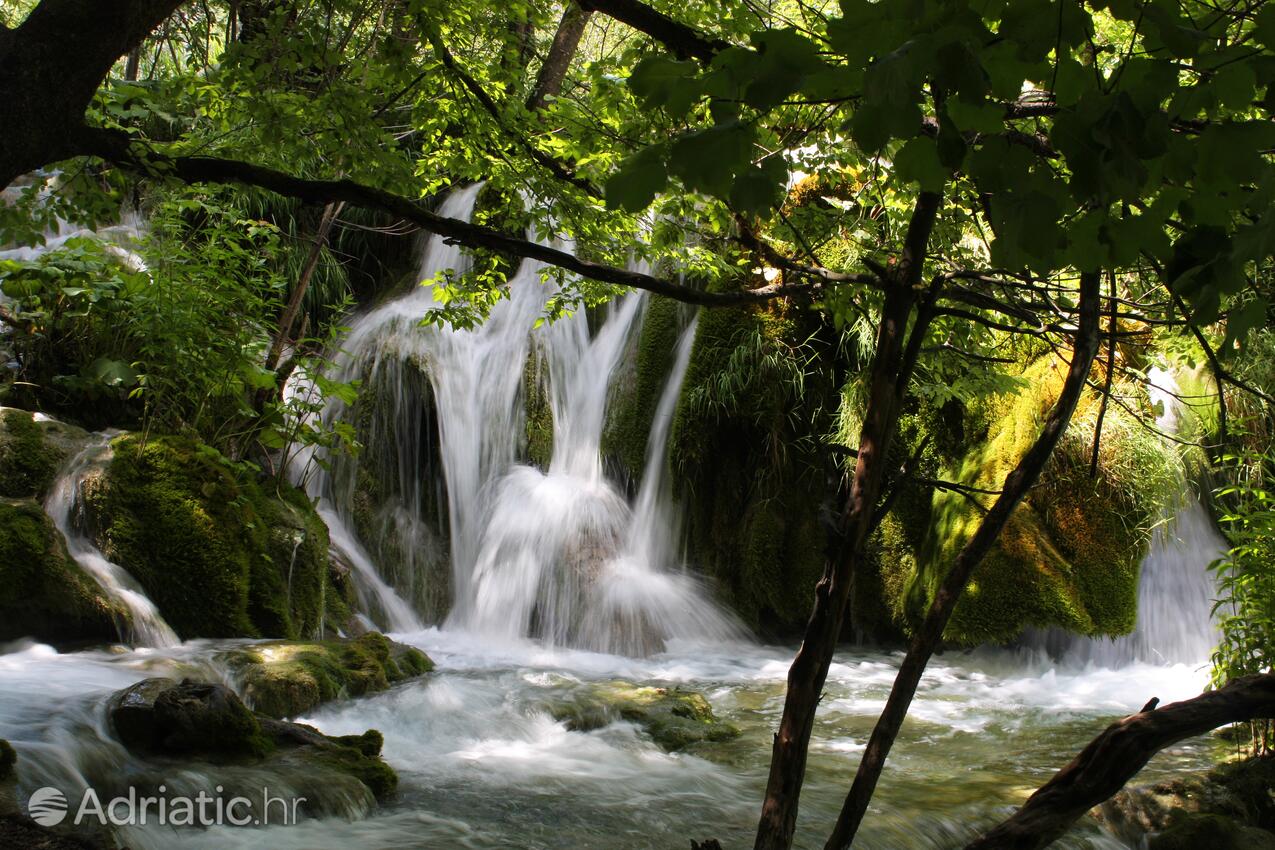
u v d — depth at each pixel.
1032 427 7.62
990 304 2.32
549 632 8.26
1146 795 4.59
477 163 4.32
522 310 9.69
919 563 8.09
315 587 6.97
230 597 6.29
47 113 2.13
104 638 5.74
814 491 8.73
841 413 8.30
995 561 7.46
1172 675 7.26
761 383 8.59
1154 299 3.77
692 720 5.76
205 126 5.54
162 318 6.72
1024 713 6.41
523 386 9.34
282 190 2.20
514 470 9.15
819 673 1.60
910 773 5.10
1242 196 1.18
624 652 8.01
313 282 10.20
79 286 7.18
